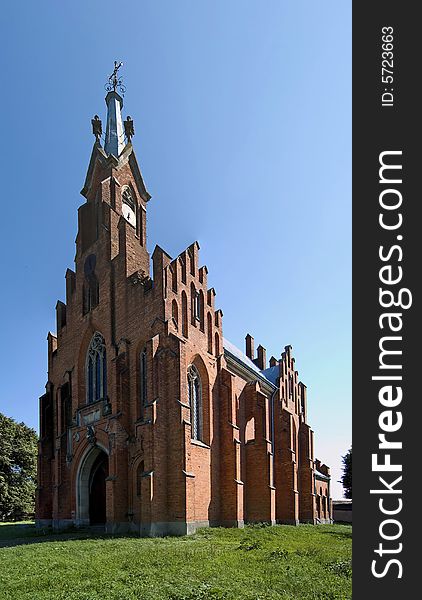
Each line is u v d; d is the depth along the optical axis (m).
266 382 50.75
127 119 46.44
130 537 27.41
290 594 13.22
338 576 15.83
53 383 44.16
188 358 34.75
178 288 34.88
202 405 36.94
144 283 35.22
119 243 38.06
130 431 32.84
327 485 68.25
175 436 30.34
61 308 44.88
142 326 34.03
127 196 44.84
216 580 14.51
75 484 36.62
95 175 44.62
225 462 37.16
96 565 16.83
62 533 33.91
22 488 76.31
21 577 15.30
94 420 35.75
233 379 39.28
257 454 41.50
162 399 30.91
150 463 29.08
